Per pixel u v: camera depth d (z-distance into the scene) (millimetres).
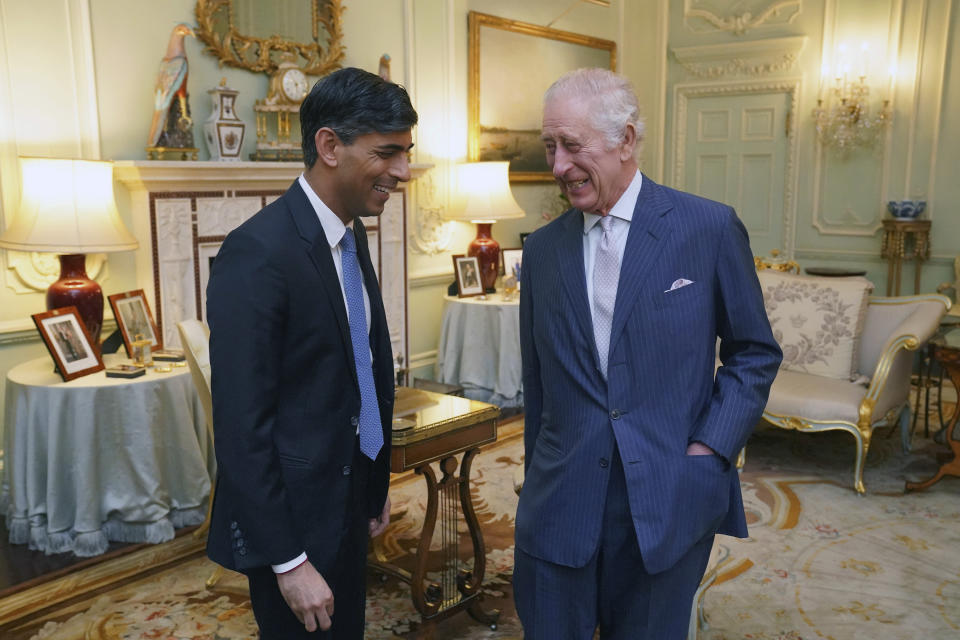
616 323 1508
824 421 3842
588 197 1496
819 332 4246
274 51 4480
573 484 1549
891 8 6129
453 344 5402
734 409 1520
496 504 3684
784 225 6895
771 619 2672
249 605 2785
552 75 6496
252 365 1369
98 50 3727
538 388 1790
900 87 6191
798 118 6695
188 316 4027
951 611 2719
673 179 7461
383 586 2910
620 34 7273
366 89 1398
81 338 3322
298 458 1461
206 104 4203
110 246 3312
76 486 3125
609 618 1617
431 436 2365
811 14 6520
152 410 3221
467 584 2602
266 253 1389
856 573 3008
